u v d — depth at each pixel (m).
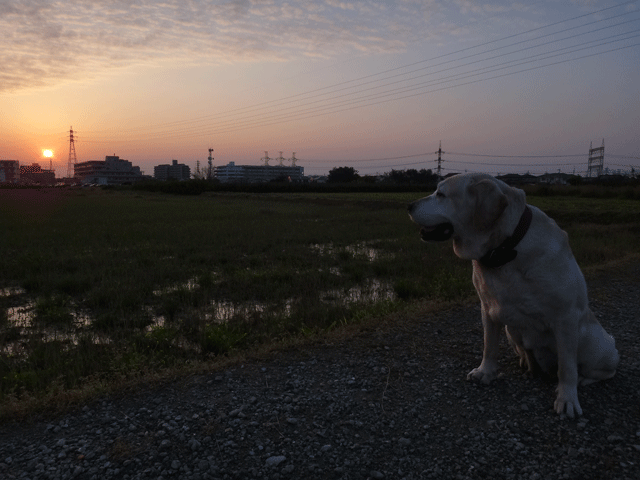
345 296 7.27
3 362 4.39
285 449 2.67
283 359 4.06
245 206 31.75
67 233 15.01
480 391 3.44
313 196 45.62
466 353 4.20
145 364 4.08
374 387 3.50
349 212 25.33
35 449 2.66
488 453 2.64
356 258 10.73
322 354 4.16
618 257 9.83
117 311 6.50
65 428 2.89
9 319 6.23
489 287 3.20
